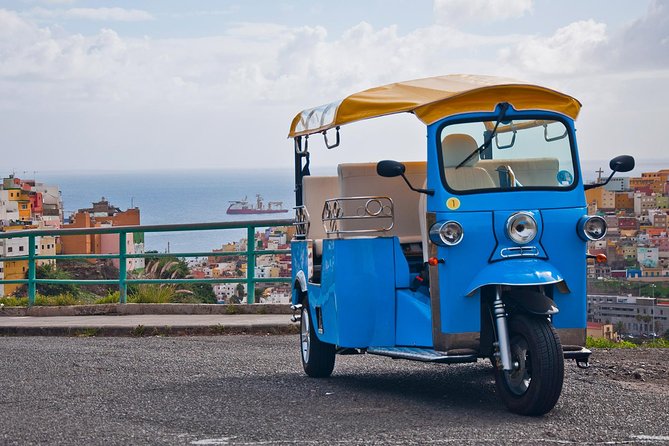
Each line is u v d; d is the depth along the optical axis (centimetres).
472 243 791
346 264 903
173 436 712
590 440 679
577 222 812
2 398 898
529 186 815
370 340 900
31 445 692
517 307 788
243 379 1012
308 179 1107
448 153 814
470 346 798
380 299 898
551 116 834
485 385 952
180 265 1888
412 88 884
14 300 1908
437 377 1013
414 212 971
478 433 703
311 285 1019
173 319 1597
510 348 775
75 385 973
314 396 890
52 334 1547
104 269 2456
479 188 808
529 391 752
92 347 1327
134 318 1642
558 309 776
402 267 900
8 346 1359
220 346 1323
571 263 809
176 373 1059
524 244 795
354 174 959
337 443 678
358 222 959
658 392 888
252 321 1523
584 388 906
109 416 798
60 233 1791
